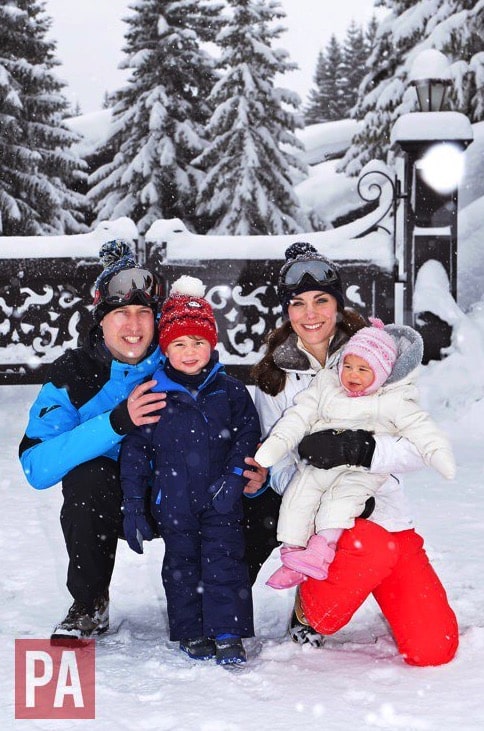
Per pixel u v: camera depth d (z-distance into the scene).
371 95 18.56
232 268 8.48
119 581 3.51
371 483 2.68
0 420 8.16
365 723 2.06
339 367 2.86
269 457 2.70
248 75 21.83
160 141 22.72
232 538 2.66
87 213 25.70
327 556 2.56
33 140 22.83
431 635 2.46
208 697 2.25
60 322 8.56
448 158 8.52
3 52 22.70
